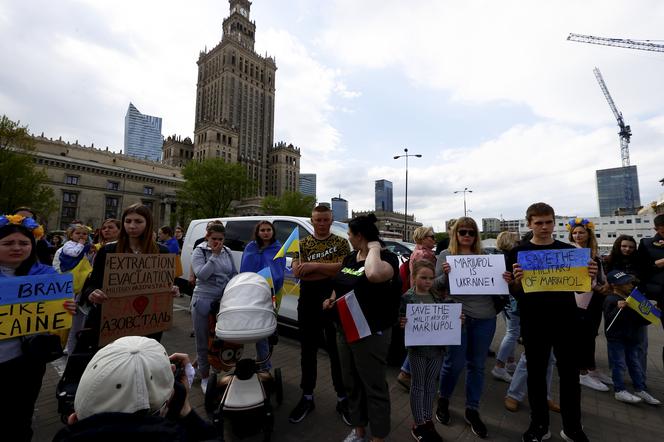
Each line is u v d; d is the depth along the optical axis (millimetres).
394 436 3027
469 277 3215
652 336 6758
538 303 2918
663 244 3820
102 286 2727
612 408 3713
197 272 3678
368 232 2660
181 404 1578
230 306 2834
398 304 2561
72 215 56312
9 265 2287
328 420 3248
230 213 80562
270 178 118812
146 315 2922
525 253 2982
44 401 3488
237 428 2836
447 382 3270
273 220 6512
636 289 3826
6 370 2111
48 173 54094
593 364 4340
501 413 3518
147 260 2965
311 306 3361
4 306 2139
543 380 2910
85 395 1189
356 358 2504
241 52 111250
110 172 60906
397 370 4742
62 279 2424
